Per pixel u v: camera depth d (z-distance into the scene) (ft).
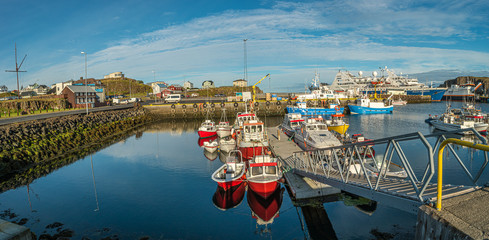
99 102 250.78
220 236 45.73
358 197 59.16
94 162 97.04
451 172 74.23
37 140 106.63
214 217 52.75
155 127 198.90
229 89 448.24
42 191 68.39
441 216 19.80
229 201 60.34
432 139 125.49
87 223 50.90
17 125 115.14
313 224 49.14
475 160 84.69
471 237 16.75
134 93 447.83
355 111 258.57
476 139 124.98
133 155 107.86
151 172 83.71
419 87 423.23
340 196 60.03
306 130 99.86
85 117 158.81
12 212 56.34
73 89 224.33
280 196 61.93
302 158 67.41
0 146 89.76
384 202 31.94
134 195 64.64
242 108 257.75
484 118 145.28
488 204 20.86
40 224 51.01
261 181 54.60
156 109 252.42
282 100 269.64
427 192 27.45
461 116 153.58
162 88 415.64
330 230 46.57
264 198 55.21
